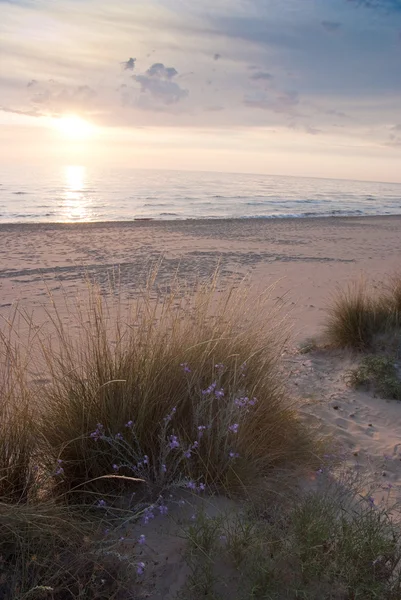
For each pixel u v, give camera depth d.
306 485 2.89
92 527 2.22
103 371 2.89
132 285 9.73
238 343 3.42
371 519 2.30
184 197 46.62
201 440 2.81
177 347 3.17
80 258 13.30
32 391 2.88
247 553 2.13
